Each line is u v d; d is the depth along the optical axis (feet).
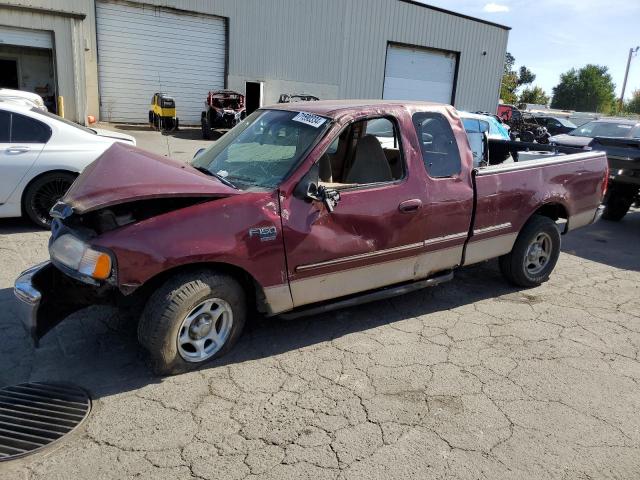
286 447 9.33
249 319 14.39
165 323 10.83
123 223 10.71
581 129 49.03
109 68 62.69
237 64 70.49
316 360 12.41
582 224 18.54
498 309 15.87
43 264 11.99
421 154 13.89
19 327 13.42
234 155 13.65
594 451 9.50
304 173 12.01
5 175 20.84
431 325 14.57
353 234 12.67
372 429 9.91
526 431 10.00
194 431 9.69
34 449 9.06
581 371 12.34
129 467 8.72
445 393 11.19
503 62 97.40
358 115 13.05
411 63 87.04
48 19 54.49
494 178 15.26
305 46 75.00
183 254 10.55
